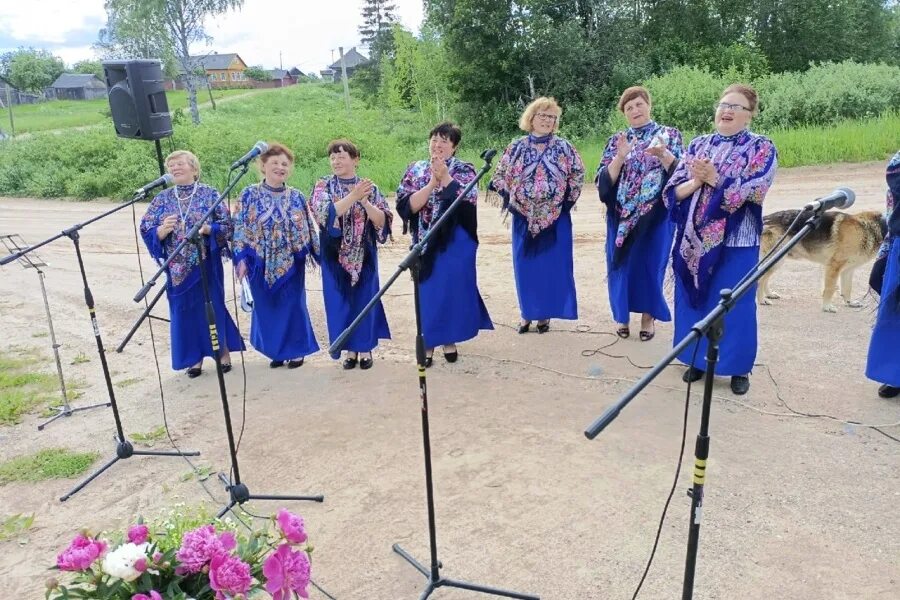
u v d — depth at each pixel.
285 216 5.31
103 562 2.25
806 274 7.38
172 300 5.39
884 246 4.54
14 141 22.62
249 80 75.19
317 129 19.55
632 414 4.53
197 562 2.23
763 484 3.67
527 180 5.62
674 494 3.63
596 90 22.31
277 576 2.32
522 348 5.84
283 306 5.50
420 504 3.71
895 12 29.84
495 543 3.35
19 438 4.87
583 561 3.18
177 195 5.29
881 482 3.63
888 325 4.40
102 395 5.53
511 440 4.31
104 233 12.98
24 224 14.34
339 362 5.84
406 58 27.64
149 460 4.41
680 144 5.26
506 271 8.39
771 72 24.53
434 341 5.48
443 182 5.12
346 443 4.43
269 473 4.14
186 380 5.69
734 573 3.03
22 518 3.86
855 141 13.38
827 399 4.58
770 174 4.27
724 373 4.63
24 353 6.67
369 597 3.05
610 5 23.20
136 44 28.09
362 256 5.31
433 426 4.57
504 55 22.33
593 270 8.05
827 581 2.95
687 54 24.45
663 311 5.58
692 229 4.53
